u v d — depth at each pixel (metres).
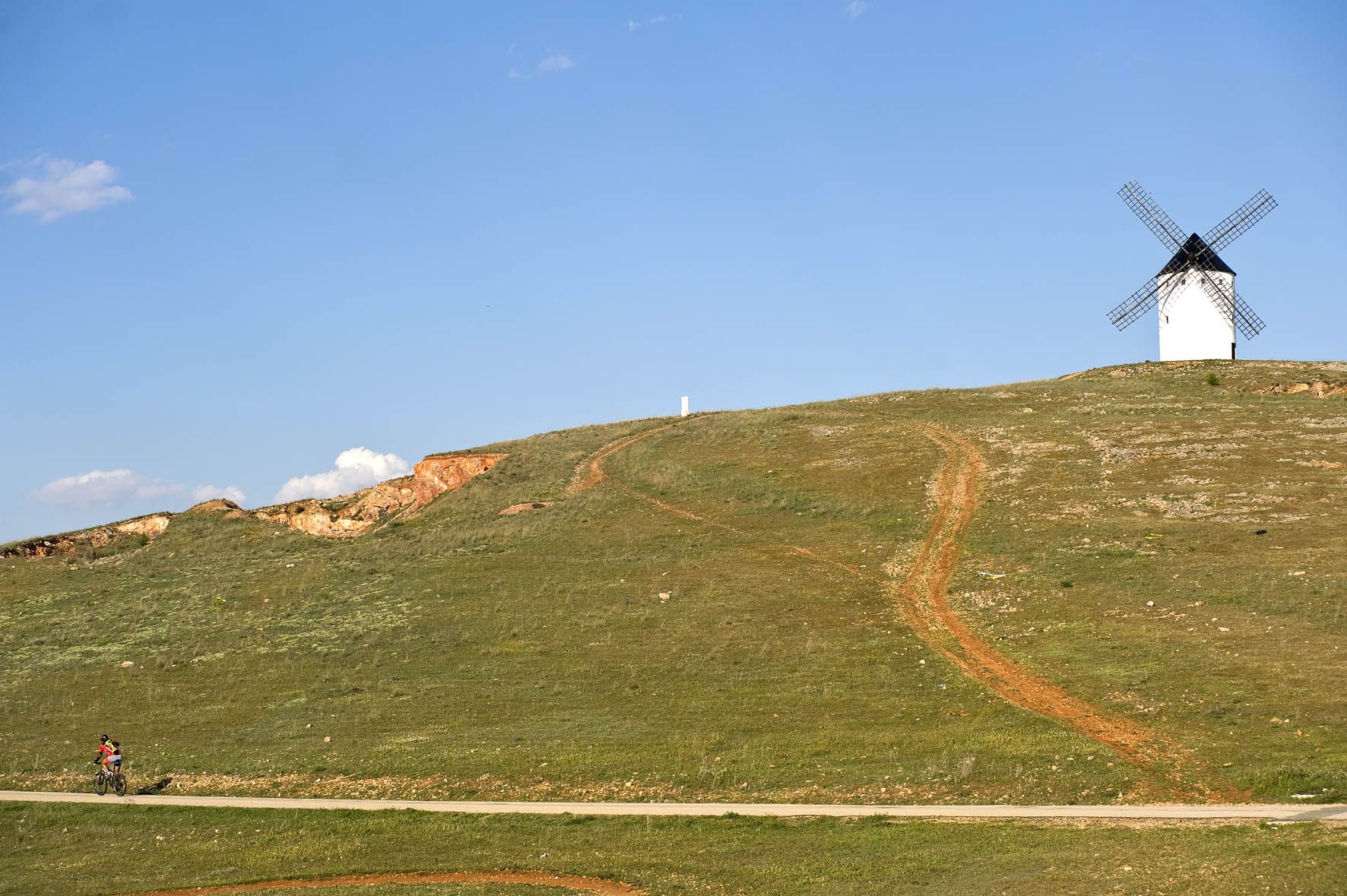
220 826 31.47
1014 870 22.23
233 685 46.06
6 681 49.25
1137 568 47.34
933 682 38.78
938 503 62.28
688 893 23.44
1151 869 21.12
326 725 40.31
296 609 56.53
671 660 43.69
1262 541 48.75
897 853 24.38
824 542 58.69
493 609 52.47
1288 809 24.86
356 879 26.59
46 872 29.09
